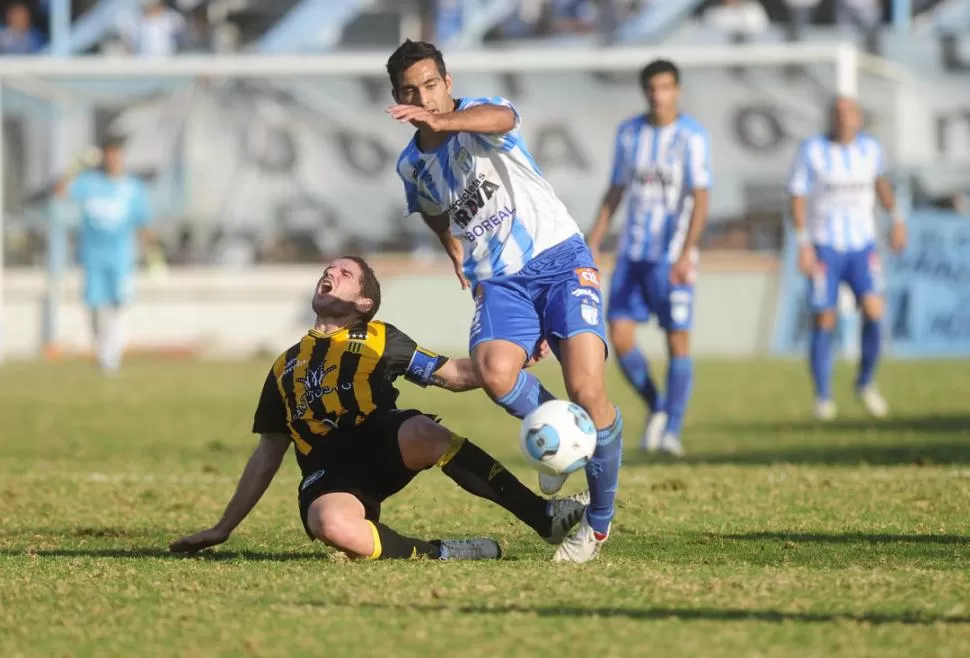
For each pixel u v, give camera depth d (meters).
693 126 39.03
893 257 80.50
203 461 37.00
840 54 80.94
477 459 20.84
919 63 84.19
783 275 83.38
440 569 19.11
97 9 100.06
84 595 17.64
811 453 37.69
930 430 43.84
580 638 14.91
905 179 81.31
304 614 16.23
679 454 38.38
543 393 21.55
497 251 21.80
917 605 16.42
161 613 16.52
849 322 81.88
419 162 21.95
